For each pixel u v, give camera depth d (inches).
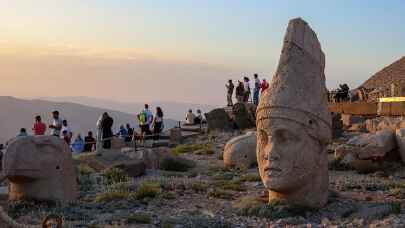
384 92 1537.9
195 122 1680.6
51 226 427.8
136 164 908.0
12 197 636.1
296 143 582.6
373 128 1219.2
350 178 810.8
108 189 737.6
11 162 614.9
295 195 588.4
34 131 1017.5
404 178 813.2
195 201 666.2
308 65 597.9
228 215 585.6
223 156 1072.2
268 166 586.9
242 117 1499.8
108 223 543.8
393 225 487.8
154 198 677.3
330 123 605.6
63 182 641.6
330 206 599.5
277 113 586.9
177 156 1037.8
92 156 934.4
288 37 607.5
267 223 541.6
